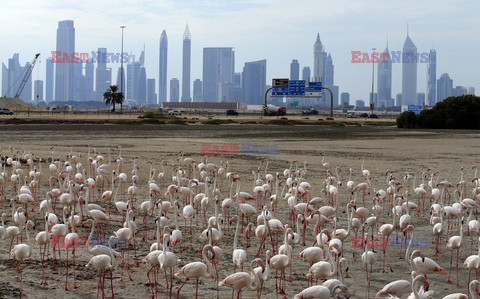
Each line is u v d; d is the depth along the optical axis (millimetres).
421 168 38844
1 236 15438
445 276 15031
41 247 16844
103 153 46531
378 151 52344
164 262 12664
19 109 196750
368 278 14688
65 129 83250
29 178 29328
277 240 18297
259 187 22969
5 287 13305
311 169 37438
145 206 19188
